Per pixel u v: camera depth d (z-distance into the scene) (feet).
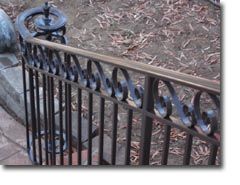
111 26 14.99
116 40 14.29
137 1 16.01
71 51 5.86
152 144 9.79
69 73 6.30
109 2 16.17
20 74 12.12
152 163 9.23
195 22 14.58
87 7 16.07
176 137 9.86
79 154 6.91
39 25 7.57
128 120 5.31
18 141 10.16
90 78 5.80
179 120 4.58
